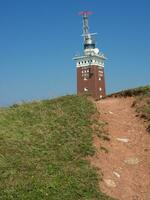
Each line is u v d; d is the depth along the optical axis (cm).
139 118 2355
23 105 2517
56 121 2225
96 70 14912
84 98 2594
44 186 1591
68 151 1911
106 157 1941
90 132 2127
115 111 2502
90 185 1658
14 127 2123
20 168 1717
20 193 1534
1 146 1883
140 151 2044
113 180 1762
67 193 1575
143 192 1725
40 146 1945
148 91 2666
